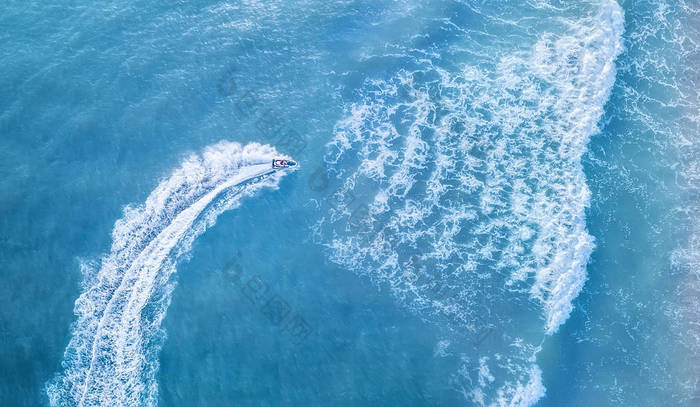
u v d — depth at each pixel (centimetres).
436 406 6134
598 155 7956
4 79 7706
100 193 7106
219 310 6550
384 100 8081
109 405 5978
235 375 6200
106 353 6241
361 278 6869
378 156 7669
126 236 6906
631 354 6606
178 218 7069
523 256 7162
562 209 7512
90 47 8088
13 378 6034
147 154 7381
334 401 6103
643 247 7331
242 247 6981
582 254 7219
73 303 6481
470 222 7344
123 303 6525
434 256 7081
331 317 6600
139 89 7812
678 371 6525
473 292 6894
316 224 7175
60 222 6894
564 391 6341
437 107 8094
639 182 7800
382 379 6259
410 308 6719
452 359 6425
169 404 6028
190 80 7944
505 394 6256
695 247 7356
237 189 7312
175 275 6738
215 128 7631
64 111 7562
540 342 6625
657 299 6981
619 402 6303
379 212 7306
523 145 7931
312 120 7831
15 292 6462
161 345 6325
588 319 6825
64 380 6072
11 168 7131
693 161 8012
